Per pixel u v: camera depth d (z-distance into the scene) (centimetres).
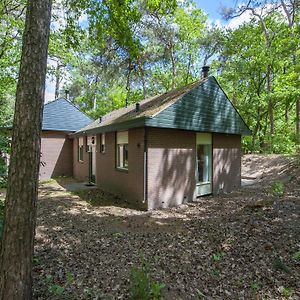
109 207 909
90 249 524
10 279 284
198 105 1011
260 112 2152
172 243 555
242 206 854
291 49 1705
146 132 879
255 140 2138
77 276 409
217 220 718
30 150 295
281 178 1301
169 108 898
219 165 1159
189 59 2420
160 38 2070
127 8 647
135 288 341
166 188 934
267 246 502
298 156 1522
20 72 299
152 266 445
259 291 367
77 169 1661
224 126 1132
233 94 2241
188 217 777
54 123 1705
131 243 560
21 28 1216
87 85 2788
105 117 1548
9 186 293
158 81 2478
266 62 1822
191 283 392
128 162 989
